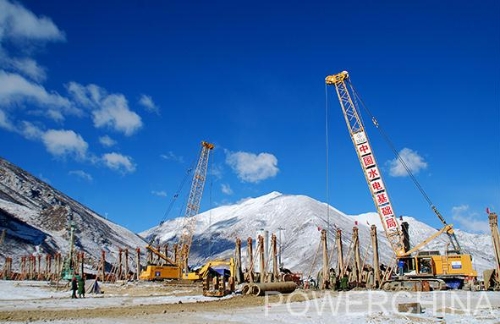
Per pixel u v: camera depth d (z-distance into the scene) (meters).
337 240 68.06
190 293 56.66
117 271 142.38
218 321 25.27
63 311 30.44
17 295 51.66
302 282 70.12
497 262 52.53
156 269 97.62
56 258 142.88
